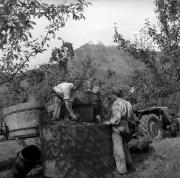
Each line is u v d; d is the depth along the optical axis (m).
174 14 12.70
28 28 4.87
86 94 7.02
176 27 12.65
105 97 10.04
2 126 7.05
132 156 7.05
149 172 6.05
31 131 6.68
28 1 5.28
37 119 6.71
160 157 6.80
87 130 5.92
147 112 9.79
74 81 12.29
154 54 12.78
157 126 9.41
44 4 5.61
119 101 6.20
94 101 7.14
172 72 12.50
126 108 6.17
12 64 5.96
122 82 12.14
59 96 6.78
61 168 5.74
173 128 10.08
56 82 12.23
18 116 6.73
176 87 12.37
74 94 6.92
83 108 6.93
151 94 12.03
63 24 6.00
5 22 4.70
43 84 11.92
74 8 5.82
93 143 5.95
